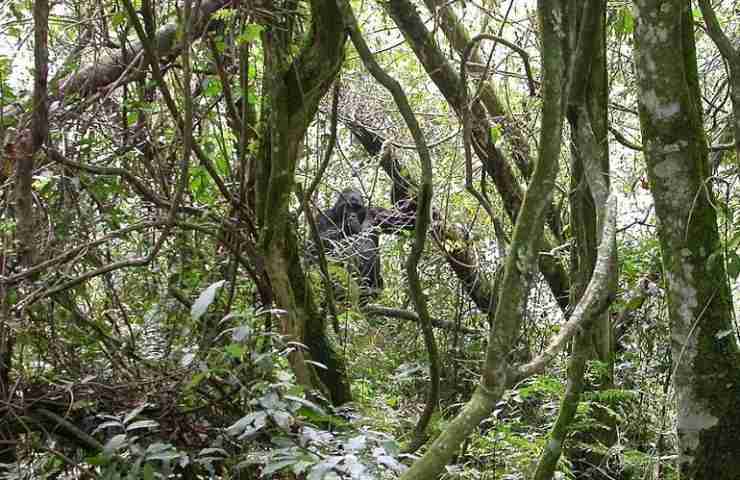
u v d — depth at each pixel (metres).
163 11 4.81
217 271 4.04
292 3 3.89
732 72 3.44
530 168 6.02
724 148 4.68
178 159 4.15
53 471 3.52
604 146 3.50
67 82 3.98
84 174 3.94
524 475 4.09
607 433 4.73
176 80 4.17
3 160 3.68
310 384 3.71
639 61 3.37
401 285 6.98
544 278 6.24
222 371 3.28
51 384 3.44
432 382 3.61
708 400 3.43
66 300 3.63
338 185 6.91
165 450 3.14
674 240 3.43
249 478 3.32
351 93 6.43
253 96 4.09
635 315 5.68
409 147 5.56
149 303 4.09
